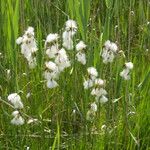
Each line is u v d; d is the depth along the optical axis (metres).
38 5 1.28
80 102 1.07
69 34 0.92
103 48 0.91
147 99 1.10
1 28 1.18
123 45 1.24
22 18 1.17
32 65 0.93
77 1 1.04
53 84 0.88
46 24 1.29
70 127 1.03
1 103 1.01
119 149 1.02
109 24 1.11
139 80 1.18
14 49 1.04
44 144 0.98
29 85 1.08
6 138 0.97
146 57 1.24
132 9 1.40
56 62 0.88
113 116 1.01
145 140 1.04
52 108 1.07
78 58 0.92
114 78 1.08
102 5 1.34
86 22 1.04
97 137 0.98
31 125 1.01
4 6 1.12
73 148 0.98
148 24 1.27
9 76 1.08
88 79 0.91
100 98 0.93
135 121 1.06
